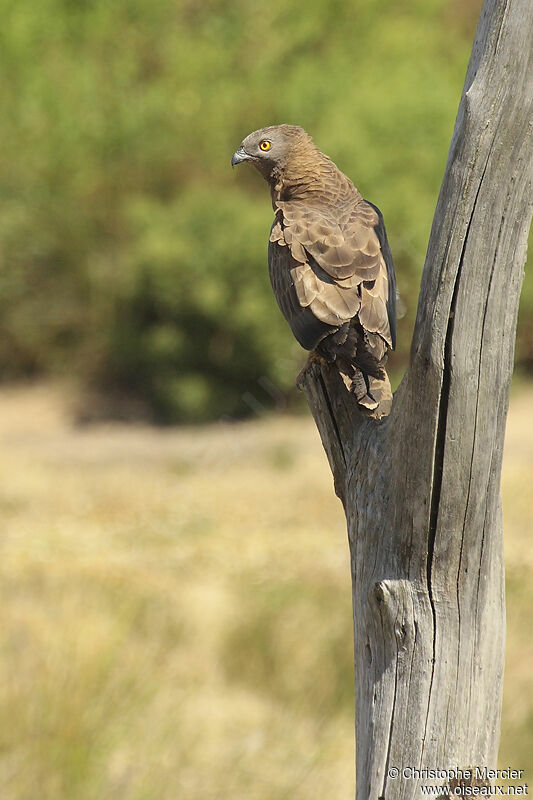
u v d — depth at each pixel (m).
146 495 26.06
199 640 16.75
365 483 6.53
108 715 13.22
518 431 33.88
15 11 36.59
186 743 13.53
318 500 25.64
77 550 20.94
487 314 5.78
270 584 18.81
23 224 36.66
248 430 33.38
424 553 6.22
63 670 13.84
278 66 37.84
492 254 5.72
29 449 32.25
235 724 14.31
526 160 5.61
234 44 37.75
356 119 35.31
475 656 6.32
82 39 37.53
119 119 35.88
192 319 34.41
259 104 36.75
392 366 34.38
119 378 37.75
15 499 25.36
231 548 21.20
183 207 34.69
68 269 37.31
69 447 32.66
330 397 6.99
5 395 37.78
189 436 33.53
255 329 33.53
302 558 20.80
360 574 6.58
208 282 33.53
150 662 15.36
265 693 15.58
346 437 6.82
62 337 38.19
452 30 44.31
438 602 6.29
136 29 37.25
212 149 36.47
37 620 16.31
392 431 6.32
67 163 36.12
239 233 33.38
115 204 36.72
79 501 25.50
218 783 12.52
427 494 6.07
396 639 6.38
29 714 12.84
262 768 13.24
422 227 32.59
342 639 16.64
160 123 35.88
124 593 18.19
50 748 12.34
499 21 5.54
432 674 6.30
